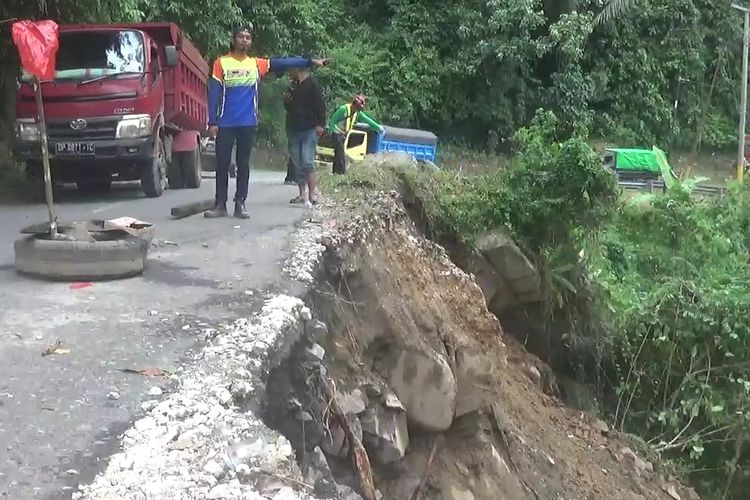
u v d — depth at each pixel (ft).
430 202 34.14
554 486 28.68
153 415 12.27
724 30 121.60
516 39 99.71
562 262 35.88
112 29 37.24
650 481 34.01
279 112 86.17
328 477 15.25
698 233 46.19
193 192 41.63
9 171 44.06
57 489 10.10
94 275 20.21
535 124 37.83
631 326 39.40
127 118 35.55
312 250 22.71
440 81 102.83
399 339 23.41
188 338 15.94
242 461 11.10
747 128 125.18
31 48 19.35
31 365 14.44
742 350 37.88
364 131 60.64
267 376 14.89
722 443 37.37
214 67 28.89
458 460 25.31
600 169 34.50
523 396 33.12
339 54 96.94
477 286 31.09
